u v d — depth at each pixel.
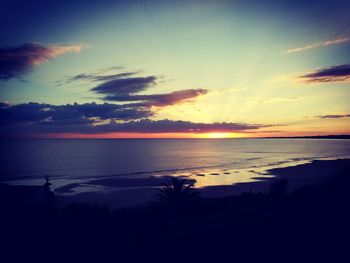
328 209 11.89
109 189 48.81
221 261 7.36
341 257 7.18
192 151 197.75
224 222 11.23
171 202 17.55
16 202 19.77
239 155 152.12
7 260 8.73
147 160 120.12
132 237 10.16
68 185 54.59
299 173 64.56
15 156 148.38
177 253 8.22
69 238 10.43
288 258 7.24
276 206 14.23
